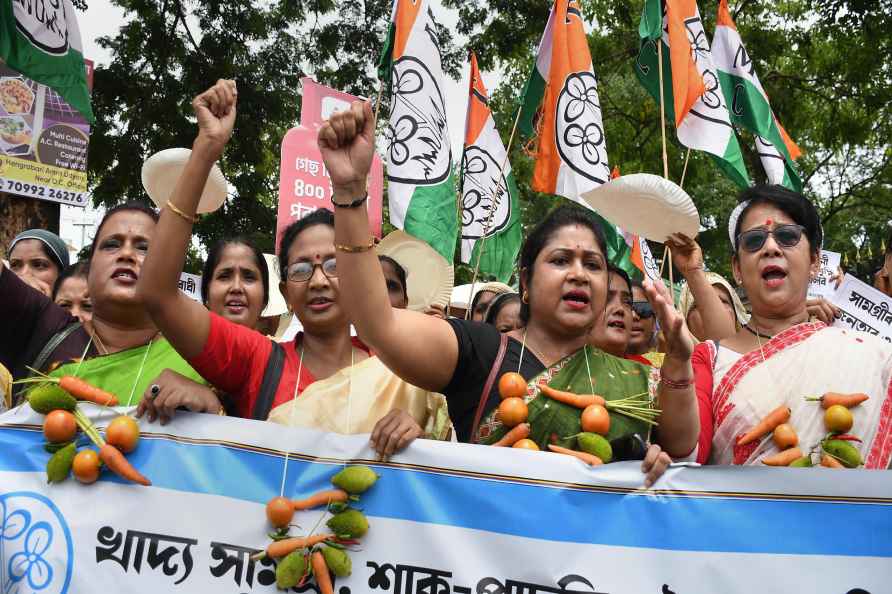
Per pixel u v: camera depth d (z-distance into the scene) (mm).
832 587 2391
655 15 5074
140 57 13422
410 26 5066
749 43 14805
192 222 2613
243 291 3742
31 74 4398
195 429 2637
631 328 4465
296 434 2623
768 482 2463
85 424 2645
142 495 2590
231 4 13609
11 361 3164
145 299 2600
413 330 2580
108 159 13117
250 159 14008
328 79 14273
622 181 2789
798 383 2916
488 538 2508
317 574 2461
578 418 2670
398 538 2531
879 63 14508
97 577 2549
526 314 2996
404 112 5000
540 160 5277
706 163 15336
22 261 4789
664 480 2494
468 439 2734
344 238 2436
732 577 2424
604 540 2475
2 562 2564
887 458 2803
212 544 2557
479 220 6293
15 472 2613
